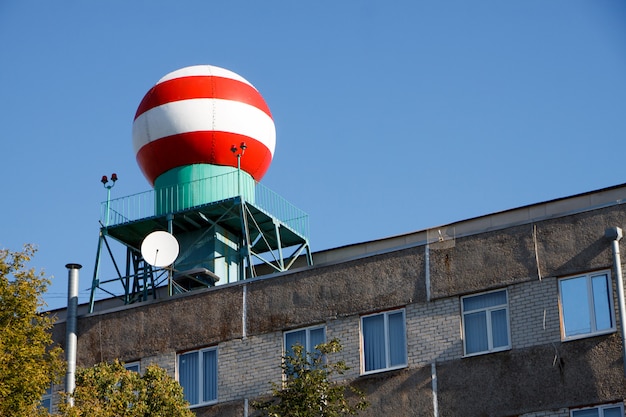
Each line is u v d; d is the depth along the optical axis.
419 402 44.88
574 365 42.84
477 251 45.72
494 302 45.00
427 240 46.88
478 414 43.78
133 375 43.97
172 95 57.88
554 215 44.81
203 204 55.38
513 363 43.81
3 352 41.12
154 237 53.34
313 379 42.81
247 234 54.78
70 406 41.28
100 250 55.88
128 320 51.62
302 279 48.78
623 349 41.75
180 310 50.88
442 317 45.59
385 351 46.22
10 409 40.72
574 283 43.81
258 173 58.78
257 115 58.59
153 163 58.03
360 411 45.62
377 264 47.44
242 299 49.72
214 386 49.09
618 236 43.00
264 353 48.53
